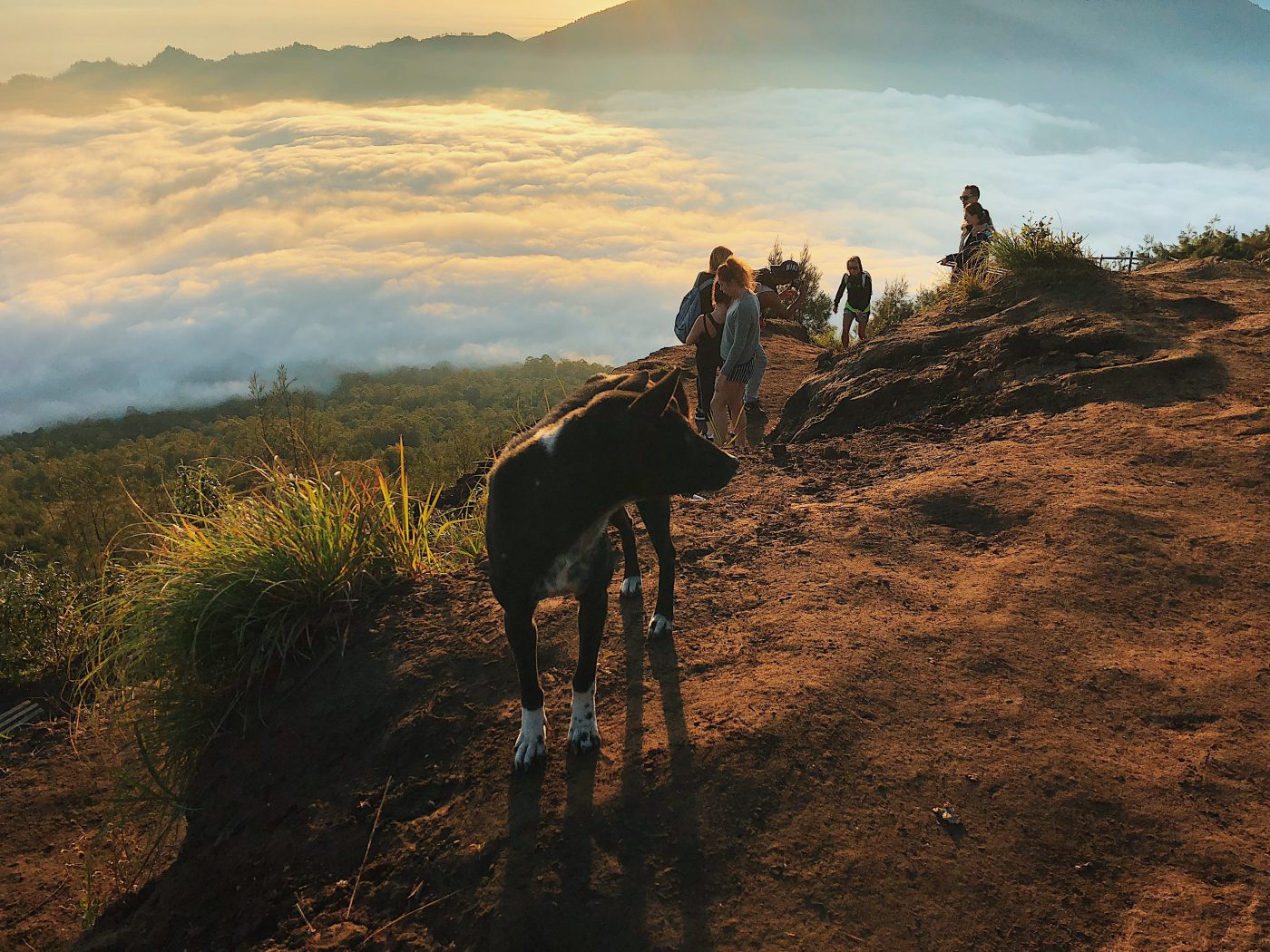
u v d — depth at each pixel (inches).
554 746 139.3
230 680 188.2
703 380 330.6
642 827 117.8
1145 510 186.9
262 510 211.2
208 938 131.7
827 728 131.5
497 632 179.8
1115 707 132.0
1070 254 363.9
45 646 294.5
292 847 139.4
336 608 197.5
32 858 198.4
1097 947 96.0
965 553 186.4
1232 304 307.7
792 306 643.5
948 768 122.8
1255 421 221.1
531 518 121.1
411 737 153.5
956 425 277.1
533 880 112.6
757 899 105.0
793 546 199.5
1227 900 98.7
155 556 209.5
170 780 179.5
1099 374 264.4
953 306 371.6
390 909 118.0
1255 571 161.9
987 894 103.6
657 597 175.6
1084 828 111.4
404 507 225.3
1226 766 118.4
